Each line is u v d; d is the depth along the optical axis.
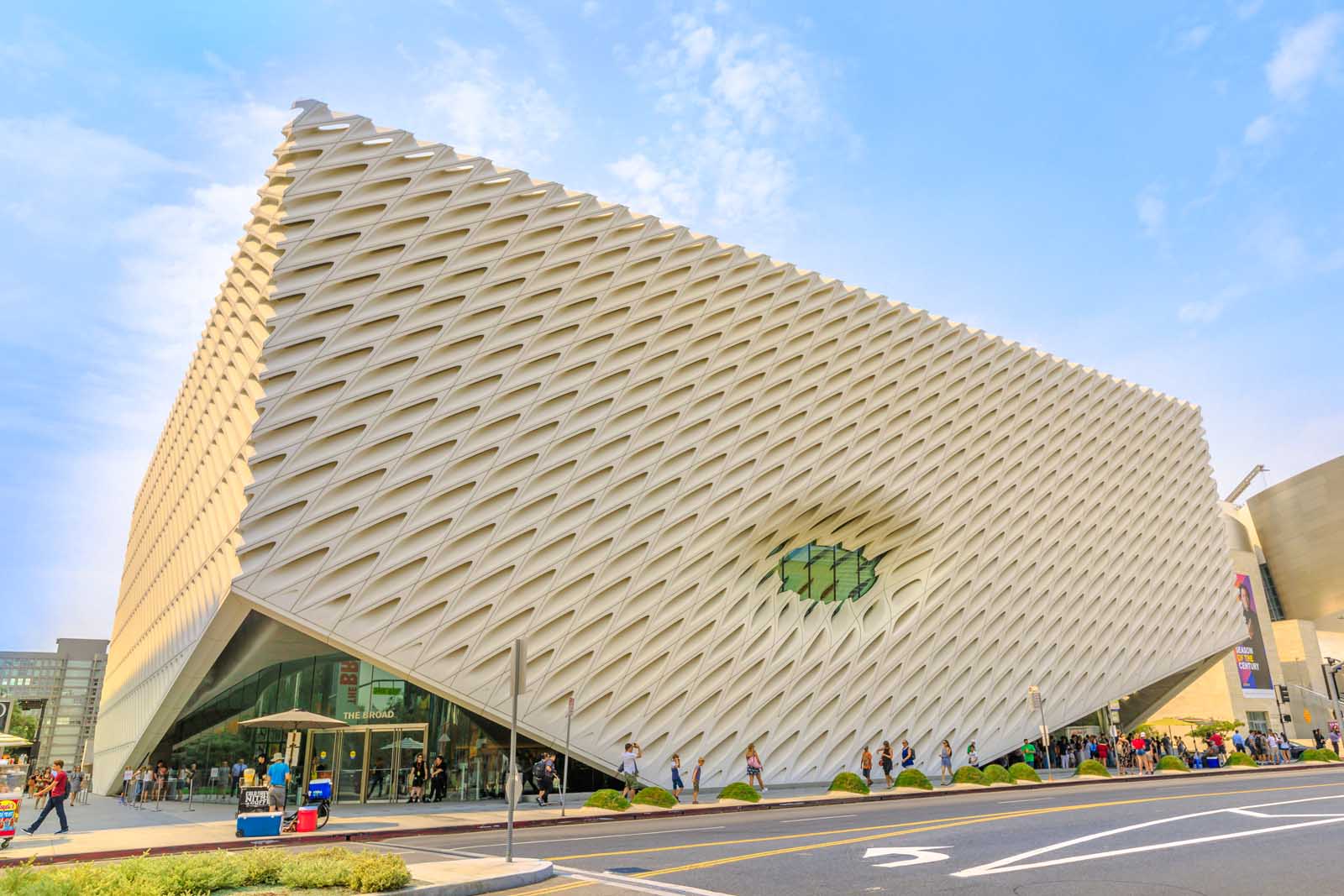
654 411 32.22
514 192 30.75
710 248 34.00
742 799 25.73
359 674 31.45
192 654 30.66
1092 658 42.94
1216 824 15.65
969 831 15.94
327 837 18.59
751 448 34.12
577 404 30.86
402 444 28.23
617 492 31.16
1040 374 43.16
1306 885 9.88
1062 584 42.53
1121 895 9.52
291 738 24.92
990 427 40.94
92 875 9.17
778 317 35.16
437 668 27.55
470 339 29.66
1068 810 19.16
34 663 175.00
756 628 33.47
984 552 40.09
